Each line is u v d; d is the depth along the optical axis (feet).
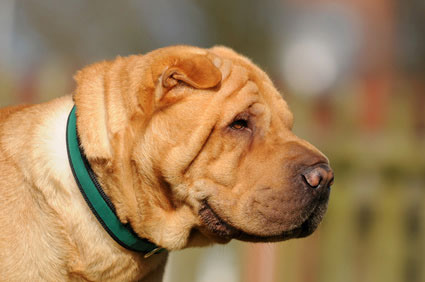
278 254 36.52
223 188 19.85
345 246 35.91
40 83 59.26
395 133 38.78
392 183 35.73
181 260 39.78
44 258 19.97
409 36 73.10
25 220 19.97
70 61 100.42
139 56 21.63
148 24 100.07
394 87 42.29
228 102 19.95
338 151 36.81
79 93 20.89
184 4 96.53
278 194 19.42
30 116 21.40
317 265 36.19
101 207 20.12
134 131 19.77
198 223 20.18
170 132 19.58
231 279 38.91
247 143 20.11
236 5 83.30
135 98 19.90
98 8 100.78
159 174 19.71
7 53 97.60
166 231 20.25
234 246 39.50
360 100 41.39
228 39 83.87
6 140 20.93
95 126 20.15
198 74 19.58
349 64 67.67
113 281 20.84
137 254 20.89
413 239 35.14
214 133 19.80
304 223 19.83
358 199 36.09
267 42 82.53
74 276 20.33
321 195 19.66
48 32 101.35
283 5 83.41
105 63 22.09
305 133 39.17
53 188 20.04
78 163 20.13
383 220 35.50
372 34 73.15
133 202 19.98
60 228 20.01
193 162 19.74
